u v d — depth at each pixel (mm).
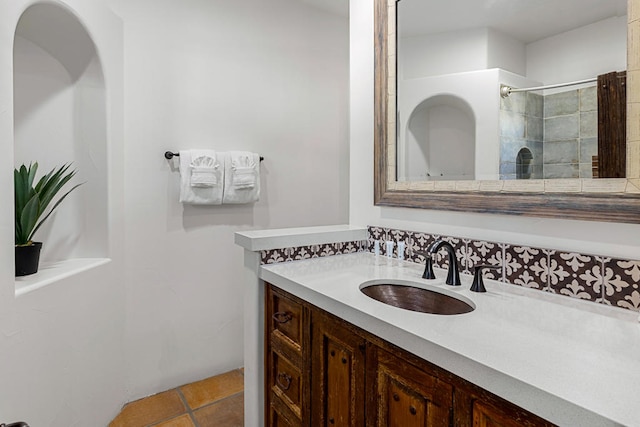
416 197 1525
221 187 2229
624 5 977
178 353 2213
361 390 1036
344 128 2871
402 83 1598
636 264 955
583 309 997
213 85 2281
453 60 1411
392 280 1324
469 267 1351
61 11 1545
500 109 1270
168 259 2154
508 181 1234
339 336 1114
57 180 1646
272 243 1535
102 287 1799
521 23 1214
